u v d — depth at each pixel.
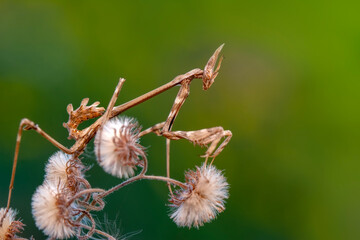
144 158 0.33
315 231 0.69
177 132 0.34
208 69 0.34
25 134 0.65
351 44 0.74
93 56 0.74
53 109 0.69
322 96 0.74
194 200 0.33
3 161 0.63
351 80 0.73
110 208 0.57
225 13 0.77
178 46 0.76
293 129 0.73
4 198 0.60
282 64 0.75
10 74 0.69
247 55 0.75
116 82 0.74
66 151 0.34
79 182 0.34
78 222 0.33
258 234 0.68
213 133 0.34
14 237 0.34
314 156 0.72
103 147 0.33
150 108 0.73
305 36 0.76
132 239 0.58
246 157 0.71
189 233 0.61
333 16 0.75
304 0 0.76
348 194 0.70
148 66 0.75
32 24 0.73
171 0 0.77
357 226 0.68
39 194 0.33
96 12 0.76
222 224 0.66
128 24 0.76
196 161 0.69
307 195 0.70
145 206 0.59
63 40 0.73
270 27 0.77
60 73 0.72
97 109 0.34
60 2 0.75
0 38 0.71
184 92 0.34
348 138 0.72
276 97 0.74
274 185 0.70
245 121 0.73
